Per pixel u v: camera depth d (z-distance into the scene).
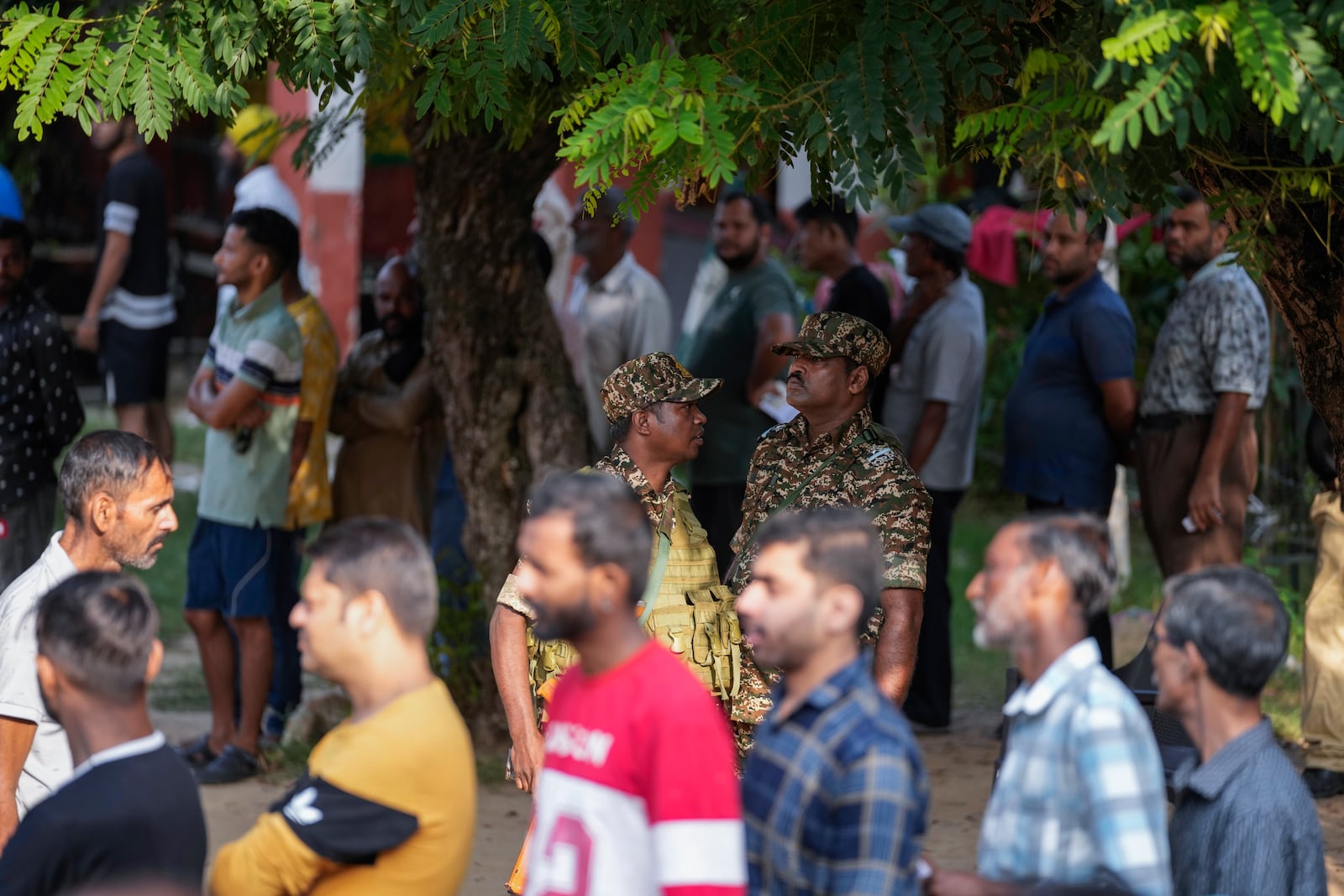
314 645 5.78
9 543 13.82
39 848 5.48
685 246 32.47
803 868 5.35
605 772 5.56
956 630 20.42
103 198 18.50
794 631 5.54
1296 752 13.95
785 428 9.18
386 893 5.65
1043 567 5.74
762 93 7.54
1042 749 5.69
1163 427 13.75
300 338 13.82
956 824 12.36
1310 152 6.57
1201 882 5.96
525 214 14.38
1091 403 14.28
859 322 8.83
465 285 14.26
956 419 15.38
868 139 7.39
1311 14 6.45
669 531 8.61
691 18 8.58
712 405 16.11
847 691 5.50
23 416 13.82
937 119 7.20
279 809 5.81
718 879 5.40
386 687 5.78
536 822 5.87
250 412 13.45
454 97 8.97
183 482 28.59
